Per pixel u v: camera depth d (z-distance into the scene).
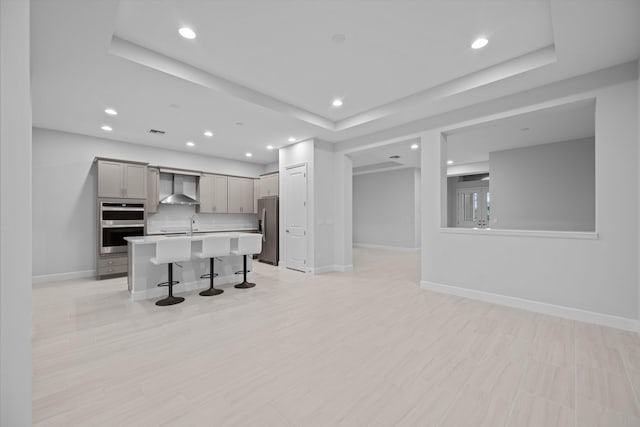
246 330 2.83
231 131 5.09
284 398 1.77
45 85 3.25
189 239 3.83
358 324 2.98
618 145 2.85
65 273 5.08
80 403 1.72
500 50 2.91
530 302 3.41
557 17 2.22
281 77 3.46
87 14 2.12
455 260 4.09
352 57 3.04
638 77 2.71
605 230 2.94
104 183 5.13
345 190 5.88
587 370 2.08
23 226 1.05
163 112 4.13
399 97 4.05
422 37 2.70
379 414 1.63
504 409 1.67
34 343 2.53
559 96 3.18
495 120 3.68
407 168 9.51
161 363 2.19
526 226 6.31
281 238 6.33
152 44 2.79
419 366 2.15
